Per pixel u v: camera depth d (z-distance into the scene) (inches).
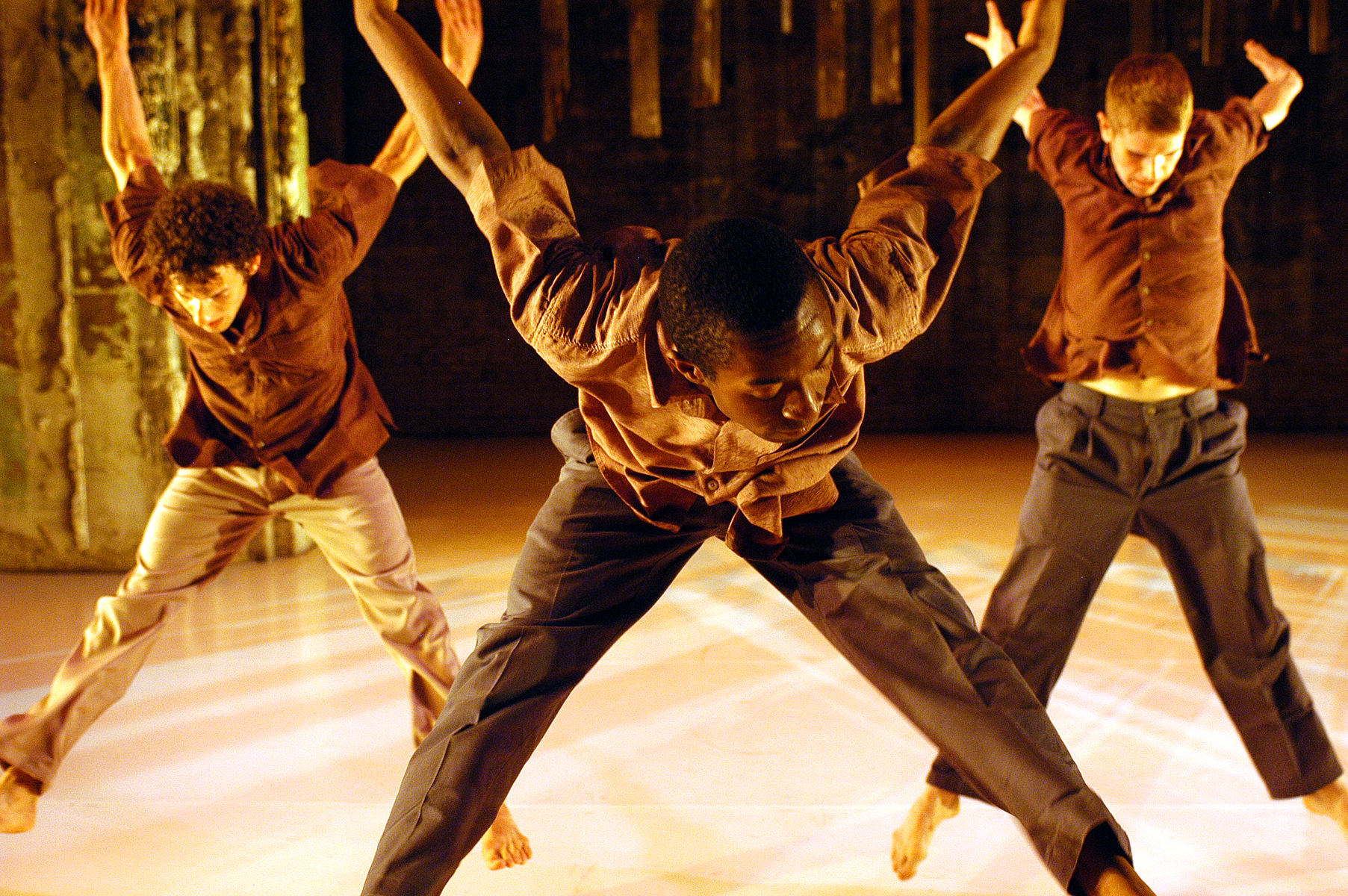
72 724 83.5
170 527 83.7
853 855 84.5
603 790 97.7
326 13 414.6
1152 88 74.2
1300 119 407.5
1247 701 82.8
